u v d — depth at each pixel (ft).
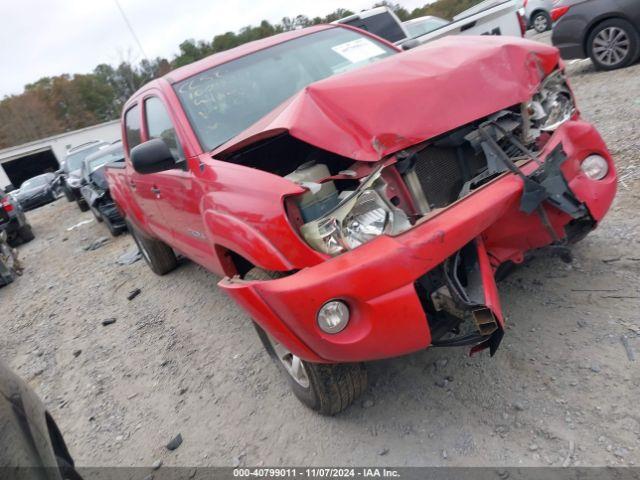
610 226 12.46
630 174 14.57
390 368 10.52
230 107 11.99
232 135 11.43
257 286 7.91
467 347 10.29
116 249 29.43
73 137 125.70
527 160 9.01
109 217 31.30
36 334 20.06
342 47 13.78
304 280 7.43
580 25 25.85
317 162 9.95
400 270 7.42
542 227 9.16
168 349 14.83
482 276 8.17
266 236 8.24
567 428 7.82
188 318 16.44
